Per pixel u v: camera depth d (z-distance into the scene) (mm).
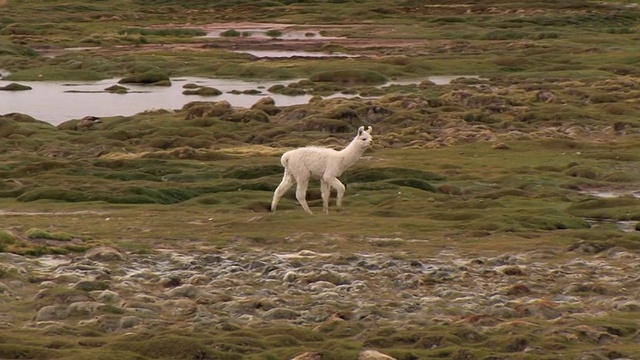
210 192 175750
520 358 68375
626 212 152875
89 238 122875
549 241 127125
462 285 97625
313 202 161750
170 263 108562
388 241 125312
